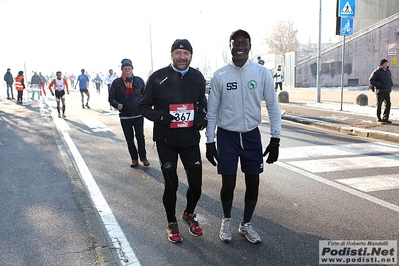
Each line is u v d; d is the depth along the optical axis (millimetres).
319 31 15992
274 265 3213
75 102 20281
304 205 4562
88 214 4254
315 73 28125
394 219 4102
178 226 4035
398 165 6281
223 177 3564
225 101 3508
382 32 25344
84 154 7457
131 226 4023
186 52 3449
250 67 3459
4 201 4703
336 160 6711
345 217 4184
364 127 9727
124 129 6383
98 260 3242
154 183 5539
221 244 3605
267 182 5496
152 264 3250
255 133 3586
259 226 3996
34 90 22312
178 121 3486
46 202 4645
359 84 26609
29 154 7309
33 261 3244
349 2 12438
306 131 10047
